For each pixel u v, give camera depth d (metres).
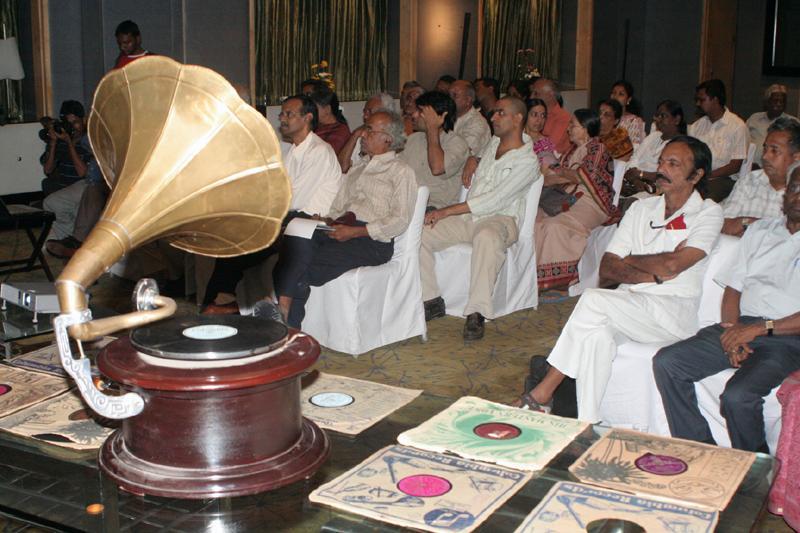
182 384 1.55
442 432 1.91
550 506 1.58
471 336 4.61
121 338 1.77
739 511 1.61
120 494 1.69
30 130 8.18
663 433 3.09
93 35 8.23
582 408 3.11
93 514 1.63
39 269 5.99
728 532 1.54
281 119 4.72
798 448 2.52
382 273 4.28
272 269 4.52
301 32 9.51
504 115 4.71
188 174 1.55
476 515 1.55
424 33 10.39
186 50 8.57
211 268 4.79
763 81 11.71
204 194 1.57
